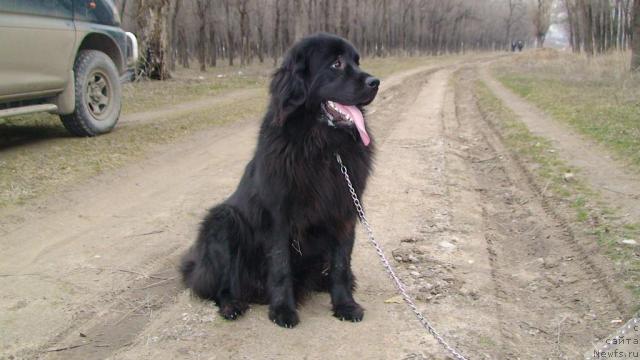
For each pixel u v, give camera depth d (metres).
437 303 2.67
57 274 2.87
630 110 7.36
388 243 3.26
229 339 2.40
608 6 25.56
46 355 2.32
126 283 2.81
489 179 4.75
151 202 3.84
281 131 2.42
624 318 2.55
